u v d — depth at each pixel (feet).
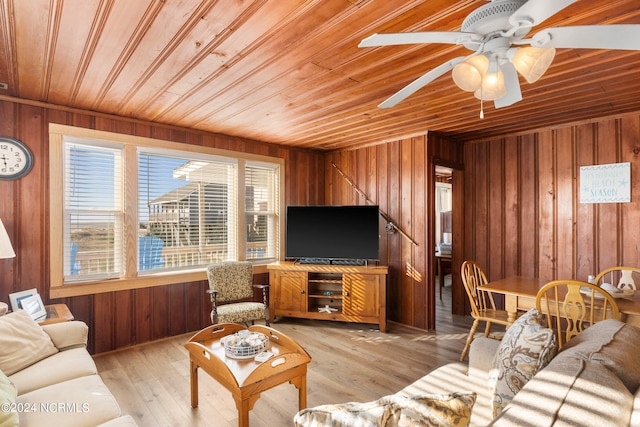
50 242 10.37
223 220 14.44
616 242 11.55
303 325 14.40
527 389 3.85
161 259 12.75
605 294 7.58
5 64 7.66
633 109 11.02
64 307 9.68
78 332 8.05
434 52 7.07
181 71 8.02
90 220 11.28
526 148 13.70
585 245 12.19
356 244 14.48
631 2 5.50
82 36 6.46
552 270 12.93
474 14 4.44
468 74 4.79
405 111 11.14
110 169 11.66
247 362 7.28
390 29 6.26
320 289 15.29
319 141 15.61
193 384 8.11
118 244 11.80
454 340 12.63
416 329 13.89
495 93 5.28
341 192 17.21
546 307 8.45
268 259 15.93
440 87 8.98
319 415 3.12
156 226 12.64
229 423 7.58
